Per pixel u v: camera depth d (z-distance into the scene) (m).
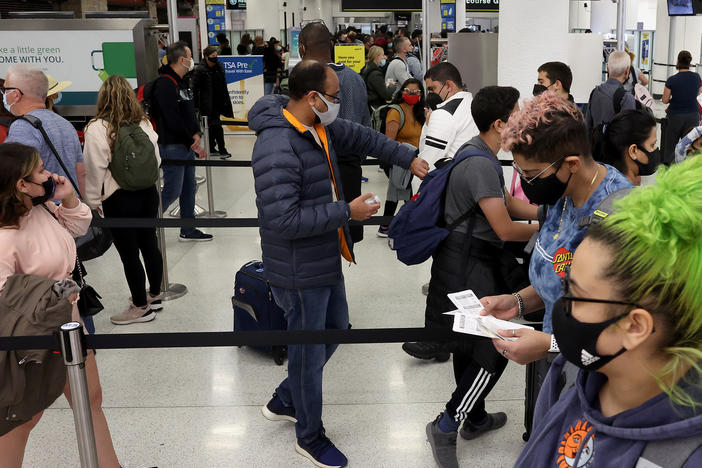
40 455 2.96
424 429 3.12
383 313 4.51
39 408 2.15
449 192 2.55
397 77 8.96
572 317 0.93
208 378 3.64
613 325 0.88
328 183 2.64
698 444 0.81
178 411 3.31
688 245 0.81
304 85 2.48
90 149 4.00
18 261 2.21
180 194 6.06
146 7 25.98
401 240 2.63
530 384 2.71
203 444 3.03
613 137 2.69
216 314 4.51
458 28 20.05
